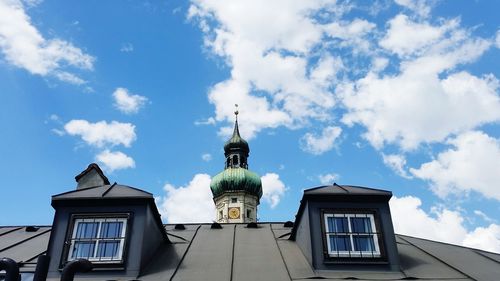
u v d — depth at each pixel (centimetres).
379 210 1575
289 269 1448
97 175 2288
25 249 1673
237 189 8500
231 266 1472
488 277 1411
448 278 1405
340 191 1614
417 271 1463
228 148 8994
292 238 1769
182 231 1948
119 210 1538
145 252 1498
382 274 1434
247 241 1759
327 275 1411
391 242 1511
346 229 1534
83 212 1528
